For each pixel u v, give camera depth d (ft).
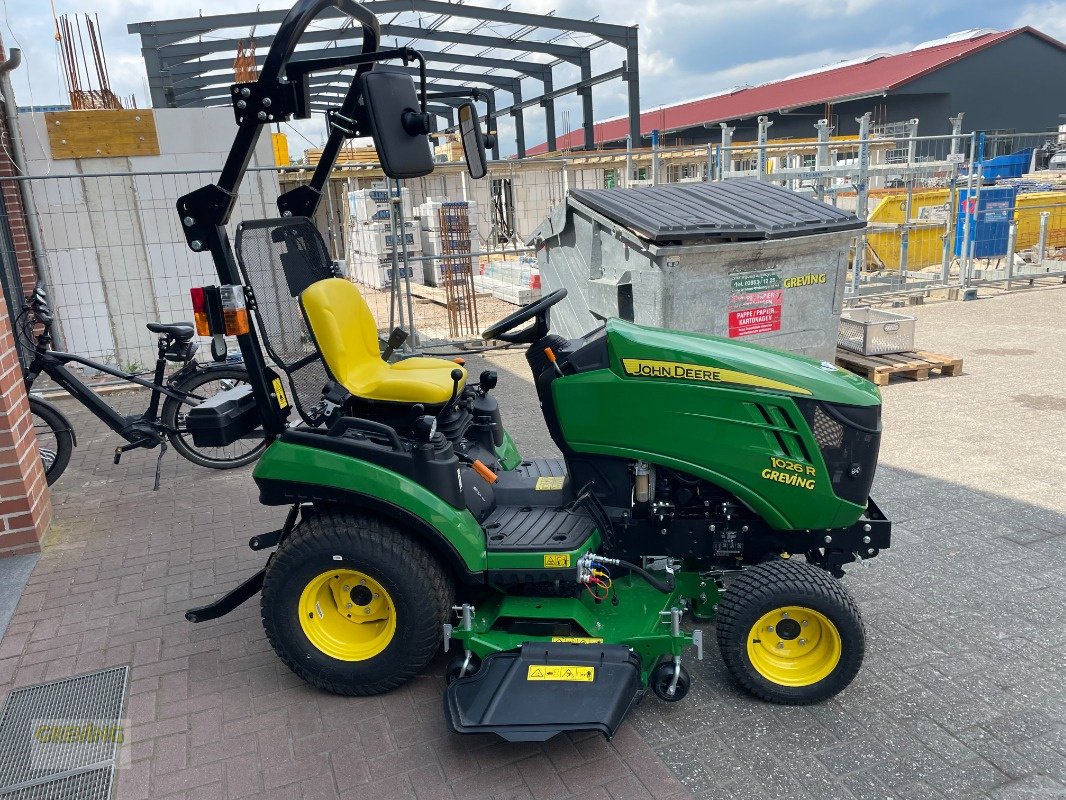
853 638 9.86
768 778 9.00
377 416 12.03
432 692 10.93
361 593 10.87
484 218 64.49
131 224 32.04
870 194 53.21
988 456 18.60
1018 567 13.48
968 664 10.93
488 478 11.56
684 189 24.56
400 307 31.30
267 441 11.60
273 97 10.46
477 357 32.24
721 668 11.20
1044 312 34.99
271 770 9.47
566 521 11.12
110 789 9.25
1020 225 48.83
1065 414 21.43
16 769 9.66
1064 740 9.41
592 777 9.14
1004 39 118.62
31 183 30.53
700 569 11.68
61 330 31.71
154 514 17.70
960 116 38.47
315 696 10.93
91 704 10.87
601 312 24.18
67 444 18.33
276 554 10.66
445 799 8.88
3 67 27.89
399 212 33.96
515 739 8.89
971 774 8.92
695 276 21.42
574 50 76.64
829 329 23.32
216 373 19.12
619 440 10.61
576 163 62.18
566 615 10.43
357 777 9.30
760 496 10.48
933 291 40.68
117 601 13.74
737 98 148.87
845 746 9.46
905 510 15.85
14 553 15.55
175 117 31.83
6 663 11.94
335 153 12.65
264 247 11.37
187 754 9.81
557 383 10.76
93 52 39.81
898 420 21.57
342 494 10.43
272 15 58.65
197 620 11.63
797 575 10.06
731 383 10.27
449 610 10.71
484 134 11.40
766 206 22.91
